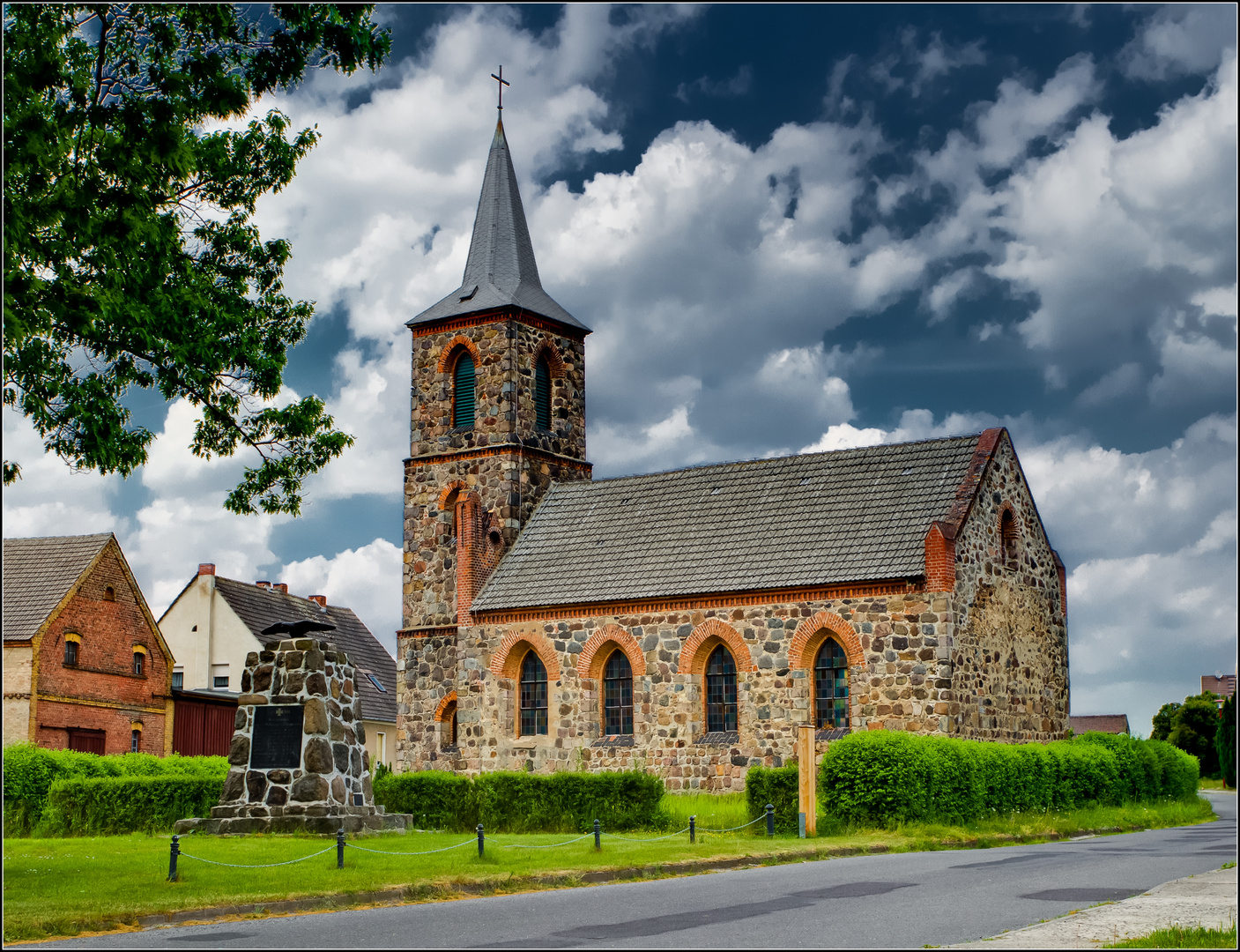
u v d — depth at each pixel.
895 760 32.22
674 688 43.50
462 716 47.50
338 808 29.91
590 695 45.09
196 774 39.09
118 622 59.31
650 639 44.16
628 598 44.44
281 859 24.33
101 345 25.72
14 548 59.41
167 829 34.66
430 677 51.56
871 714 40.06
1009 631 43.00
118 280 23.70
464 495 52.25
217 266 28.84
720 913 18.38
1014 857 26.84
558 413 53.94
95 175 23.16
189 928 17.86
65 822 35.50
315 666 30.27
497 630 47.31
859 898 19.77
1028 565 44.91
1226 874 21.64
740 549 44.38
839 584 40.94
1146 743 46.44
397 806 35.78
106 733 57.97
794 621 41.75
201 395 28.17
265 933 17.20
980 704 40.69
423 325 54.06
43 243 22.67
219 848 26.06
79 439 26.25
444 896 21.28
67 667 56.22
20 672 54.38
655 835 32.00
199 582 73.75
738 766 42.03
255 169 28.84
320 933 17.09
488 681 47.19
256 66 24.75
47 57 21.67
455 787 35.50
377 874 22.28
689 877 24.12
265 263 29.41
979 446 43.84
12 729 53.91
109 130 23.64
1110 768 41.66
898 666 39.84
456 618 51.47
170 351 26.00
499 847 26.98
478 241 55.44
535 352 53.34
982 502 42.47
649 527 47.69
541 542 49.69
